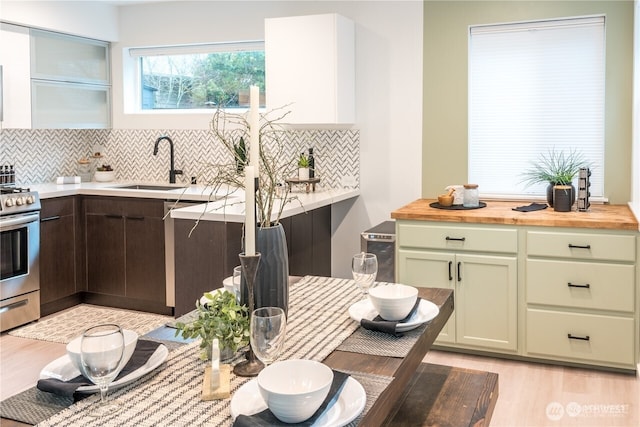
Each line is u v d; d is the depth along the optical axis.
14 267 4.22
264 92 5.08
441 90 4.35
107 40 5.28
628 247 3.27
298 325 1.95
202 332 1.59
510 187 4.28
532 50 4.12
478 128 4.32
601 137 4.01
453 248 3.64
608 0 3.85
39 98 4.69
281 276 1.74
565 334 3.46
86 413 1.33
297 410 1.22
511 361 3.63
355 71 4.60
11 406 1.42
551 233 3.41
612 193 3.96
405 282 3.78
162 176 5.35
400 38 4.44
